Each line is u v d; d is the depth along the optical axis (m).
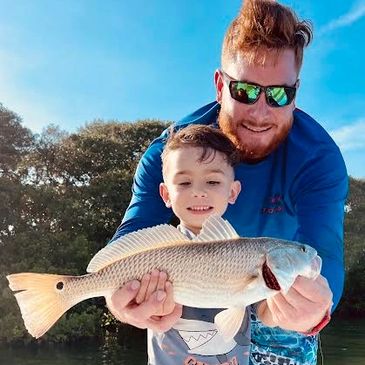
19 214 5.30
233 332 0.53
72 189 5.92
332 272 0.61
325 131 0.74
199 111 0.81
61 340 4.60
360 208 7.57
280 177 0.72
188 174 0.66
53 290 0.55
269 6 0.70
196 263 0.54
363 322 6.54
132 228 0.75
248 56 0.69
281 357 0.73
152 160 0.77
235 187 0.70
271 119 0.69
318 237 0.64
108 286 0.55
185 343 0.66
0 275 4.69
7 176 5.95
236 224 0.74
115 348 4.47
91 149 6.30
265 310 0.59
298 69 0.71
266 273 0.51
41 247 5.05
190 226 0.66
